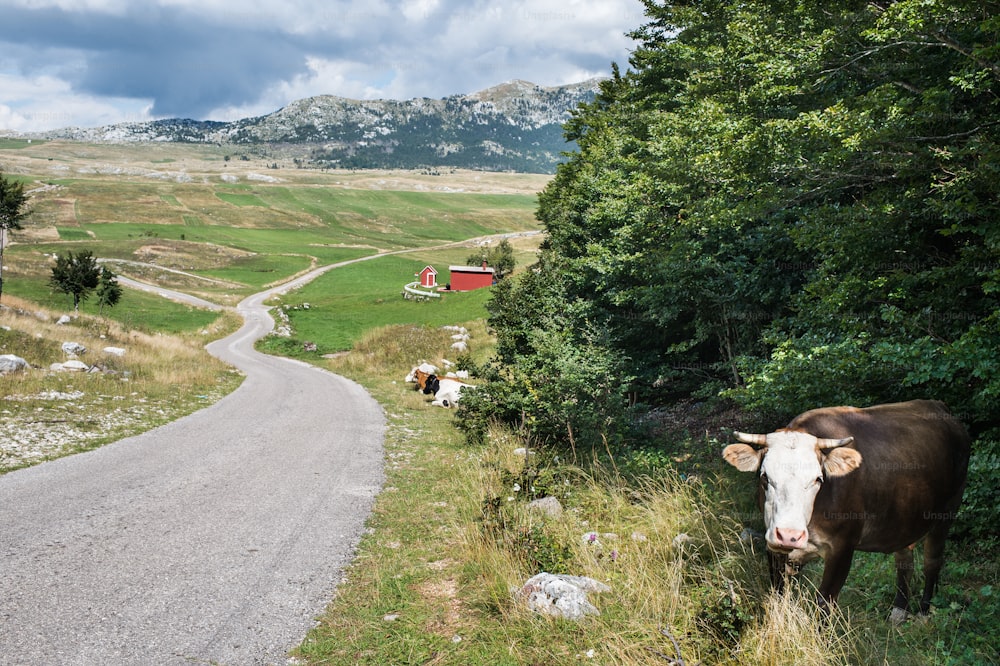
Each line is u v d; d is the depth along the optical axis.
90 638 5.25
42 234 152.12
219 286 111.25
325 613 6.02
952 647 4.92
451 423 18.84
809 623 4.81
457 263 148.88
